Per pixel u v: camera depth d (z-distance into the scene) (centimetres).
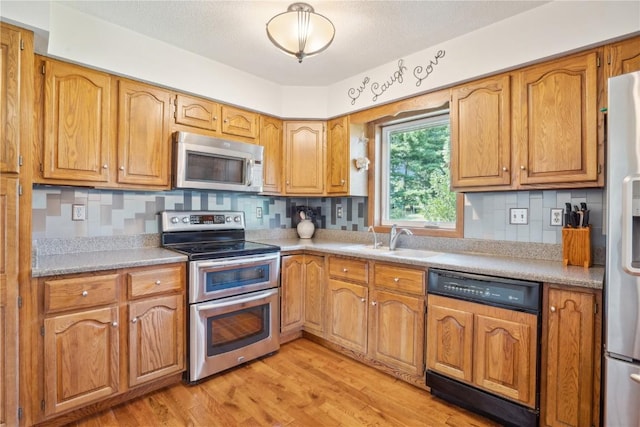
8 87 158
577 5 178
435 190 285
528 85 197
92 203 232
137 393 206
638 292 133
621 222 137
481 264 196
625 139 136
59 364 174
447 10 194
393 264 229
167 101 241
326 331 276
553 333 163
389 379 230
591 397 152
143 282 202
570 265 190
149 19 206
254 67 275
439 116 281
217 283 232
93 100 208
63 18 193
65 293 175
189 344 220
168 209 271
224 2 188
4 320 158
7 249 158
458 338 195
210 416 188
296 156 318
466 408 197
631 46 165
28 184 165
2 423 158
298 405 200
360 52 247
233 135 280
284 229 355
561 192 208
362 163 308
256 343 254
